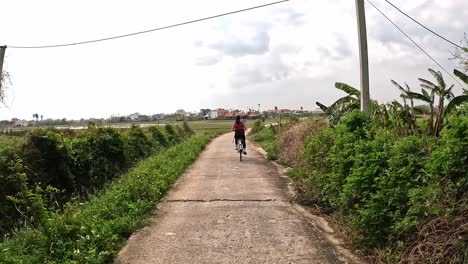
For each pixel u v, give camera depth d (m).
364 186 6.25
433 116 8.88
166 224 7.32
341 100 13.56
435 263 4.29
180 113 110.06
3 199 9.18
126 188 9.30
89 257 5.24
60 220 6.18
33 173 11.00
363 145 6.96
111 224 6.73
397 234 5.23
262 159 17.33
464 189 4.68
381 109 10.41
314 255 5.68
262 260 5.52
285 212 8.00
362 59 10.02
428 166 5.09
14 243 6.15
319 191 8.56
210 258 5.62
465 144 4.70
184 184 11.28
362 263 5.33
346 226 6.50
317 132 12.37
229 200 9.12
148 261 5.55
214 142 31.69
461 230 4.26
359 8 10.08
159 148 24.36
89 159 14.08
